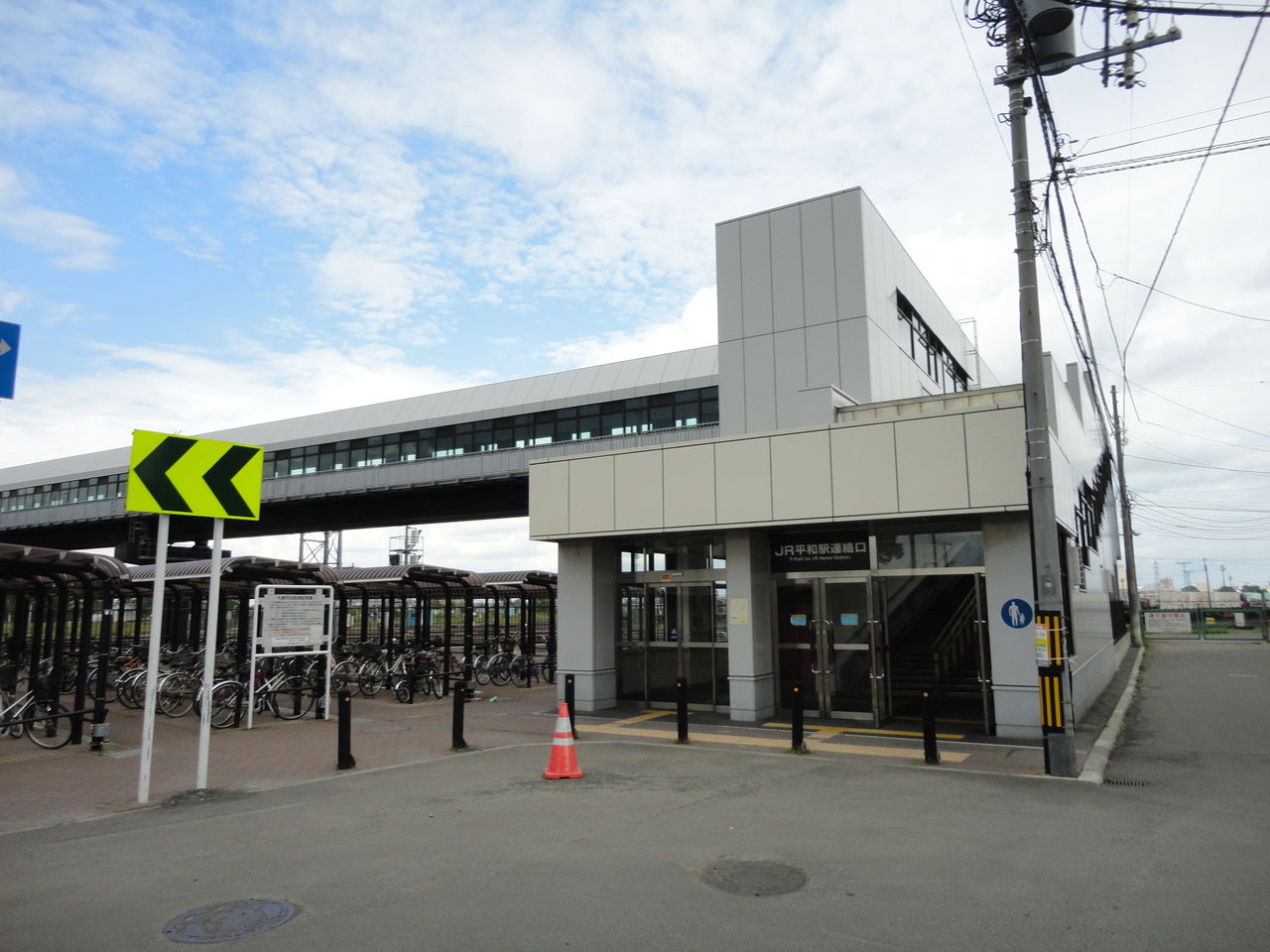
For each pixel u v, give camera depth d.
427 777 9.54
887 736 12.11
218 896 5.51
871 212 20.22
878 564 13.45
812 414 15.51
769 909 5.17
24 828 7.43
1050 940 4.69
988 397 13.87
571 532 15.09
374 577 19.55
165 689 15.58
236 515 9.20
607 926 4.91
